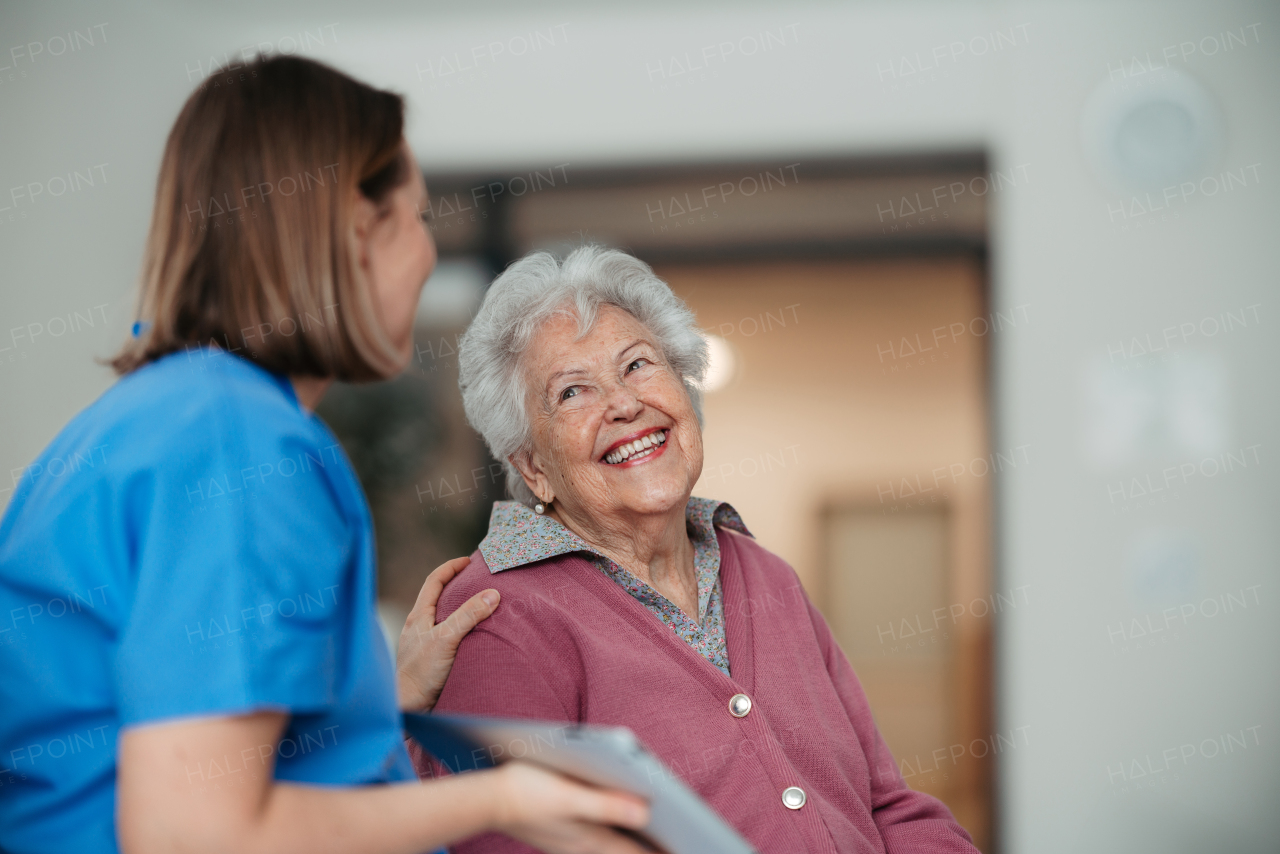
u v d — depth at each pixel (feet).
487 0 10.89
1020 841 10.08
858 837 4.32
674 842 2.71
